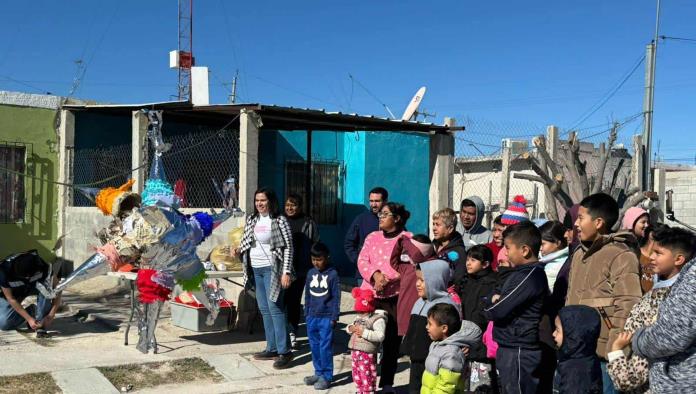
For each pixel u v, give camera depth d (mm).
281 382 6621
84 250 12219
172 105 10000
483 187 18203
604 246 4352
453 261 6082
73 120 12961
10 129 12500
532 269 4551
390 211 6289
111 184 12773
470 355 5359
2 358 6844
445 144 10883
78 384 6176
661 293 3631
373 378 6004
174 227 6957
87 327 8672
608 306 4215
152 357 7133
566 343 4141
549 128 12312
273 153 14391
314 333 6508
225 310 8445
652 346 3197
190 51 16703
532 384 4574
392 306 6258
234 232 8422
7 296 7969
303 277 7926
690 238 3652
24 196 12664
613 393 4289
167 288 7191
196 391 6234
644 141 13641
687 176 18172
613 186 12742
